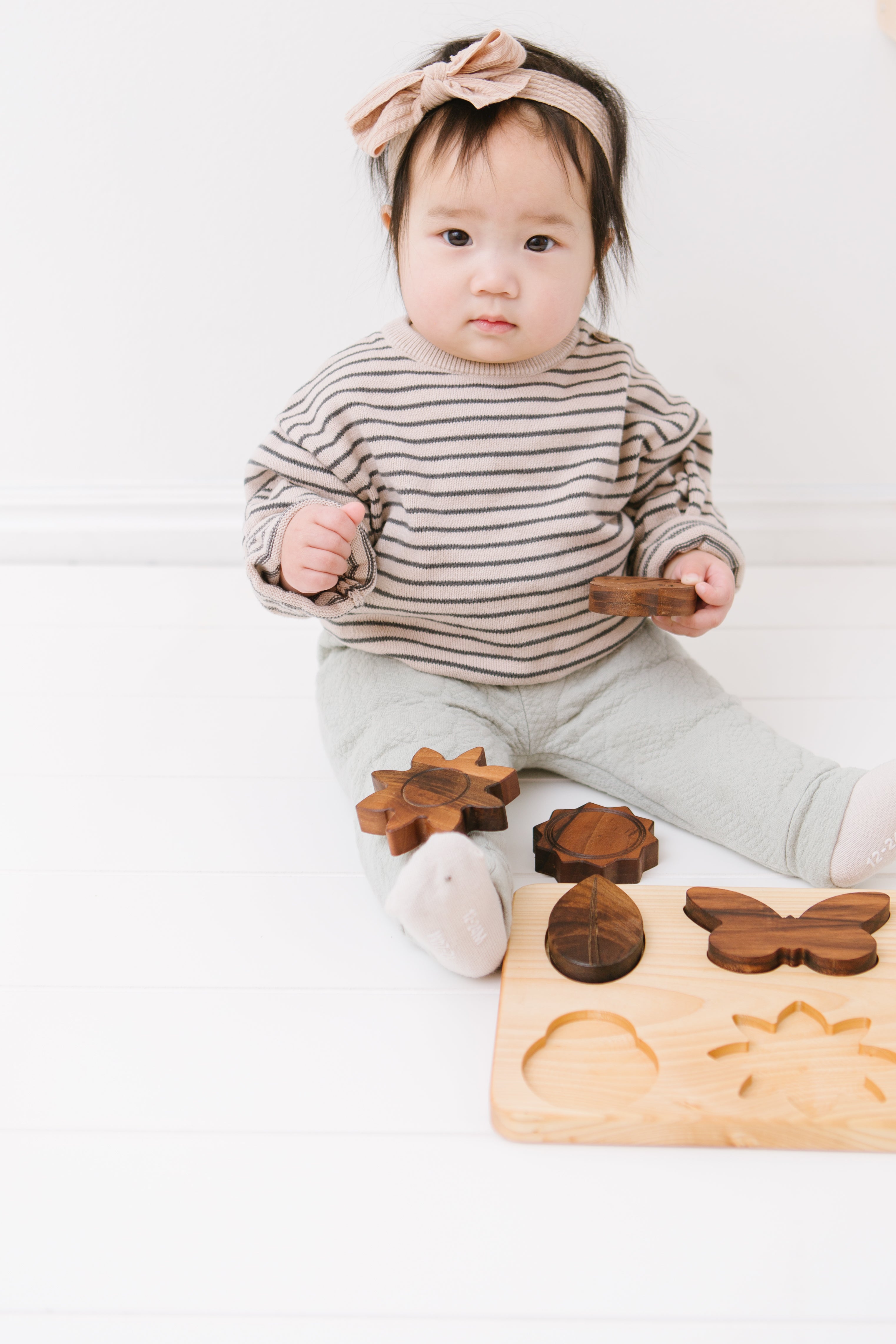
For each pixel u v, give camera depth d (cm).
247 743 113
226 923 86
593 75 97
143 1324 57
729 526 150
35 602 146
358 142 97
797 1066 69
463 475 96
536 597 97
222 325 142
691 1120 65
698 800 94
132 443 150
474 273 91
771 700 117
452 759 92
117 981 80
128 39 128
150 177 135
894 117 129
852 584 146
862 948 76
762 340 140
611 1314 57
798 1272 58
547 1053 71
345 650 105
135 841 97
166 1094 70
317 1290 58
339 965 81
